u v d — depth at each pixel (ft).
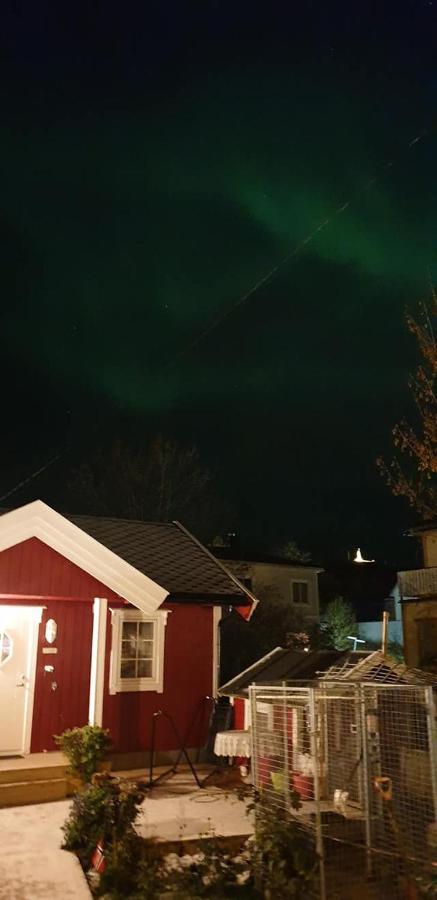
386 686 23.38
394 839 22.03
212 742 40.19
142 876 20.59
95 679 38.83
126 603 41.09
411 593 82.17
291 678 38.37
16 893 21.89
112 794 26.09
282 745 28.14
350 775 24.80
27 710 37.35
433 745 21.24
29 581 38.14
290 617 95.76
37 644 38.42
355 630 105.29
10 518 37.68
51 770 33.60
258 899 19.60
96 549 40.06
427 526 88.99
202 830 26.96
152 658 41.50
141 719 40.19
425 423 39.75
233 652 81.41
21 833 27.22
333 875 21.81
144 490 102.58
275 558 107.65
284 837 20.88
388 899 20.52
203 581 46.01
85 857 24.75
